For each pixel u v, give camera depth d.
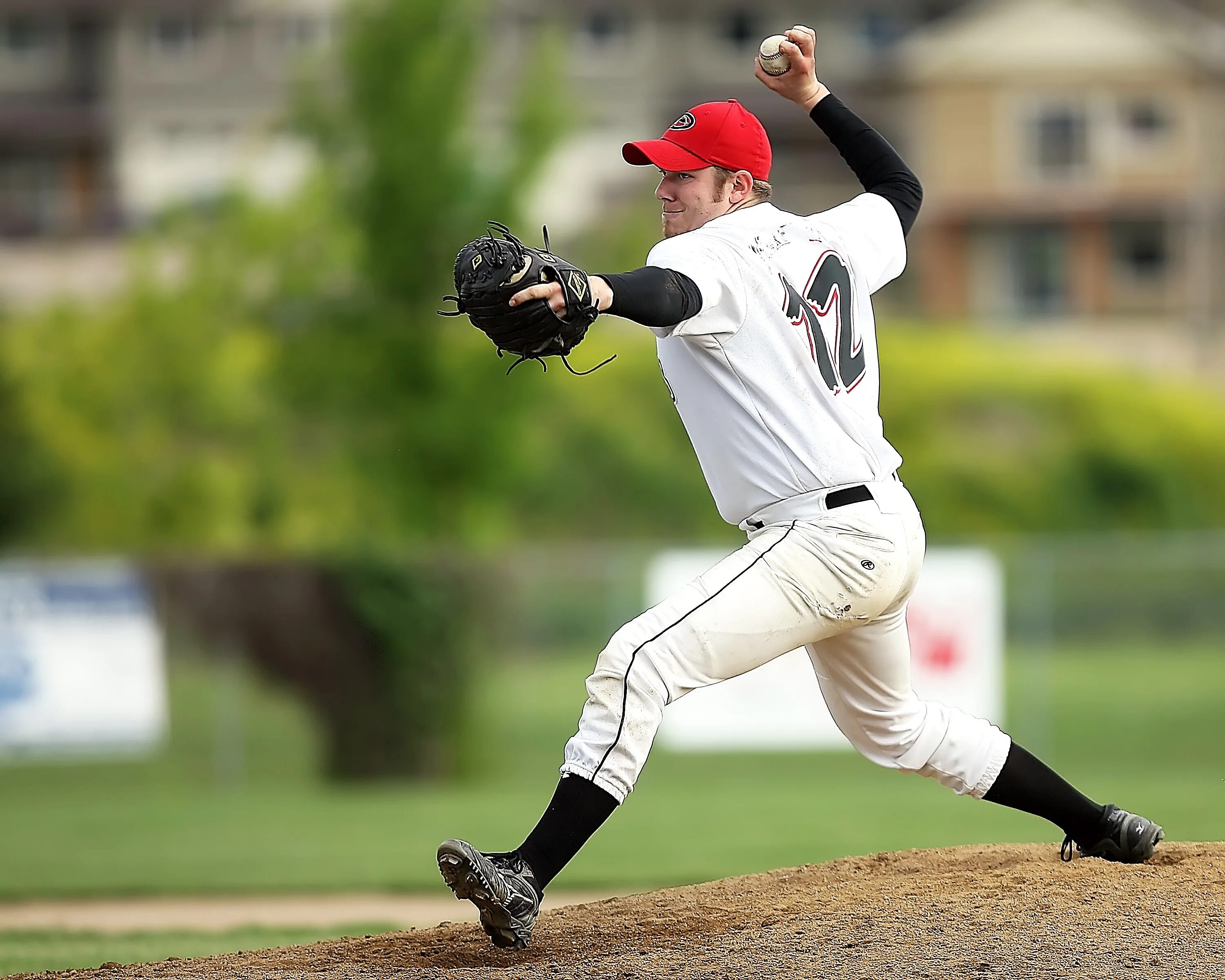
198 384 90.00
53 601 54.47
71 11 152.50
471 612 59.88
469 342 69.12
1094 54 142.00
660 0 151.25
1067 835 16.45
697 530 110.19
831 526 13.98
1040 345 132.62
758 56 17.00
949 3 154.12
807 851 36.31
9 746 54.19
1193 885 15.12
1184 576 92.81
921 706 15.88
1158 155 142.25
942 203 143.12
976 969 13.19
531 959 14.37
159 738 55.00
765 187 15.08
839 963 13.54
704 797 51.09
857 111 146.62
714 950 14.16
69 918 30.67
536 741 66.56
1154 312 141.62
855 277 14.89
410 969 14.34
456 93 68.25
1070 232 142.75
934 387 117.31
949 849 18.16
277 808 50.09
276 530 89.00
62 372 91.88
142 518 90.88
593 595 90.38
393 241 67.94
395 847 40.03
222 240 88.94
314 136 69.25
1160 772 58.59
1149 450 116.06
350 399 69.25
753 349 13.97
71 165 154.88
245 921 29.48
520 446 69.44
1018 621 93.50
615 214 109.00
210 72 153.50
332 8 152.00
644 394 112.81
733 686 52.34
